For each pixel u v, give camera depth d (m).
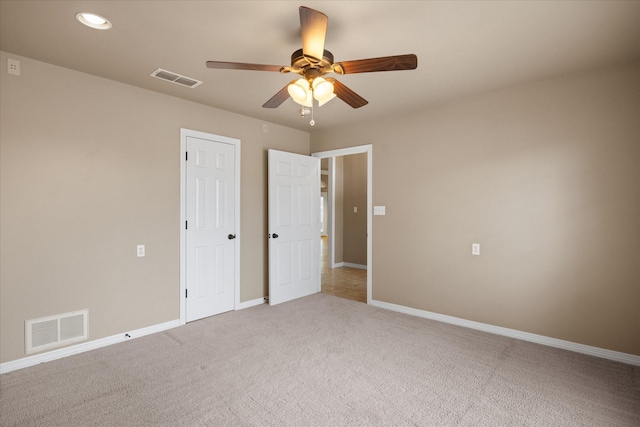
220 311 3.84
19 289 2.51
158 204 3.29
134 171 3.12
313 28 1.65
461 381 2.34
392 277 4.02
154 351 2.82
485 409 2.02
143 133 3.18
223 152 3.84
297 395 2.17
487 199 3.30
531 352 2.82
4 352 2.45
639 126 2.56
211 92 3.28
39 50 2.42
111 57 2.53
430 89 3.17
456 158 3.50
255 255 4.22
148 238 3.21
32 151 2.56
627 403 2.08
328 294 4.77
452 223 3.54
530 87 3.04
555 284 2.93
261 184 4.29
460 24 2.07
